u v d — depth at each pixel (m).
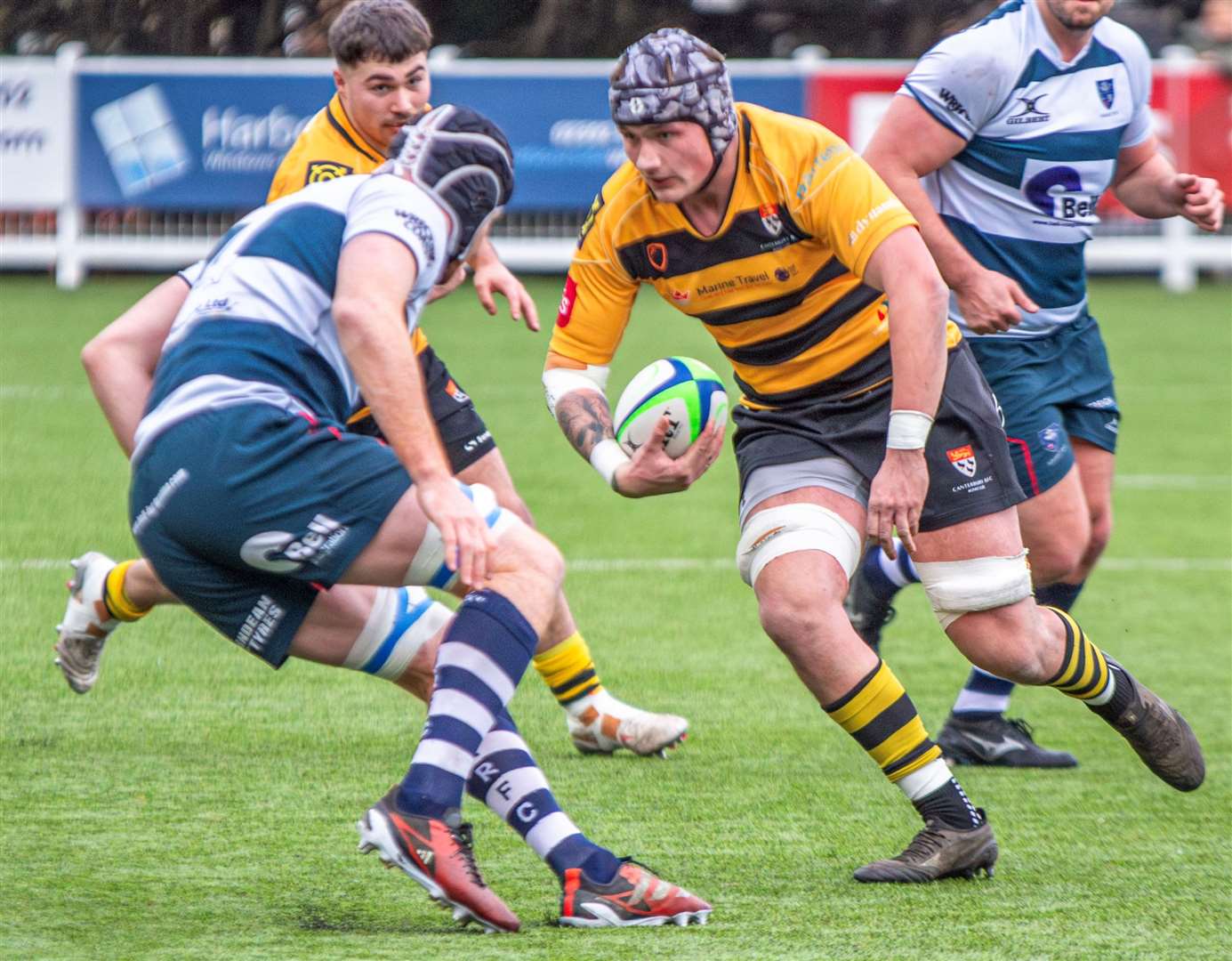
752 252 13.53
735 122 13.11
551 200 63.78
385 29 16.47
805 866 13.52
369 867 13.25
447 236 11.57
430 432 11.02
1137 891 12.89
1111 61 17.45
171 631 22.39
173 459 11.36
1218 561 28.19
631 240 13.89
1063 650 14.45
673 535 29.67
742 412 14.71
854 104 64.12
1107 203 70.06
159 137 62.81
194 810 14.78
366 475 11.38
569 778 16.28
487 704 11.45
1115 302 66.44
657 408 13.64
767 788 15.93
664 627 23.11
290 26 74.81
